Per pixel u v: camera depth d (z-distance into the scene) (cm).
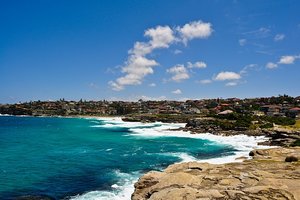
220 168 3700
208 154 6462
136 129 14212
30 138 10331
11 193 3706
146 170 4881
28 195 3625
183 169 3753
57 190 3812
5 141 9344
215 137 10194
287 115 15775
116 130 13788
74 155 6488
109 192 3681
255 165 4038
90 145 8281
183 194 2548
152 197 2664
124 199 3412
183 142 8825
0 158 6153
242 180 3033
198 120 13025
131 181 4184
